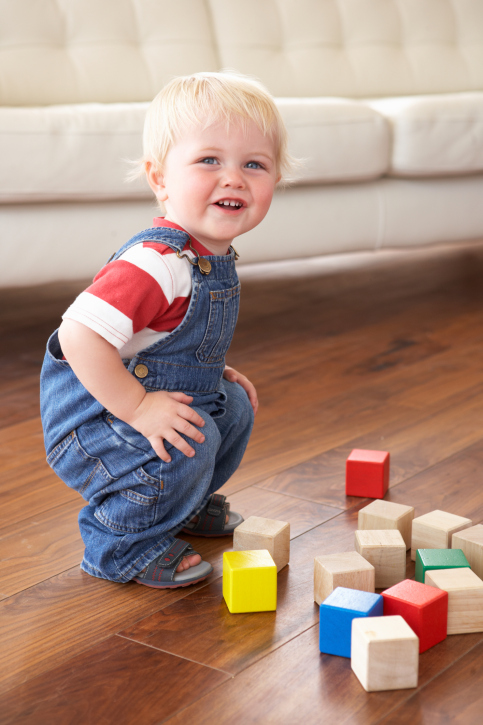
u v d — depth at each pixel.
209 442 0.93
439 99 2.17
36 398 1.59
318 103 1.99
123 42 2.31
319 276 2.74
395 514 1.02
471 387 1.64
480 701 0.72
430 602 0.79
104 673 0.76
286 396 1.60
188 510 0.95
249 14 2.52
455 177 2.23
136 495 0.91
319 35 2.62
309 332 2.06
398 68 2.71
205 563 0.96
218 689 0.73
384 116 2.08
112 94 2.27
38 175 1.64
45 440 0.98
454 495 1.17
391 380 1.69
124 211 1.78
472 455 1.31
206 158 0.91
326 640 0.79
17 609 0.88
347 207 2.06
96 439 0.92
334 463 1.28
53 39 2.21
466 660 0.78
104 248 1.77
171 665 0.77
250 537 0.95
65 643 0.81
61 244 1.72
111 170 1.70
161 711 0.70
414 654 0.72
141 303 0.86
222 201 0.92
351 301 2.38
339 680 0.75
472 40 2.84
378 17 2.70
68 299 2.39
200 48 2.40
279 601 0.89
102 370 0.85
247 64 2.50
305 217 2.00
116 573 0.93
